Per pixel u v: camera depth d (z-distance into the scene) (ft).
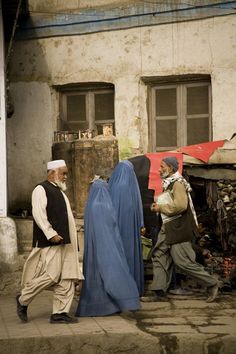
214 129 30.25
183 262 22.54
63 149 30.63
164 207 22.57
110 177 23.98
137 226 23.79
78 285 24.84
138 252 23.68
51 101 33.17
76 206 29.94
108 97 33.17
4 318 20.99
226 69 29.91
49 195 19.92
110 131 30.45
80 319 20.53
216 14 29.94
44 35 33.09
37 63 33.30
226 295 24.03
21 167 33.65
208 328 18.99
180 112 31.89
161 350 18.07
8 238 26.89
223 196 26.48
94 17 32.17
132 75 31.63
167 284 23.41
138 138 31.65
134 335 18.25
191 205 23.00
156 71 31.22
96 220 21.26
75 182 29.94
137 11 31.35
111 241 21.13
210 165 26.53
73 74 32.68
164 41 31.04
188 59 30.63
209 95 31.27
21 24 33.30
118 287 20.71
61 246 19.85
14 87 33.68
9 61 33.58
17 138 33.68
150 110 32.42
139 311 21.53
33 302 23.82
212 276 22.80
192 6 30.35
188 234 22.56
